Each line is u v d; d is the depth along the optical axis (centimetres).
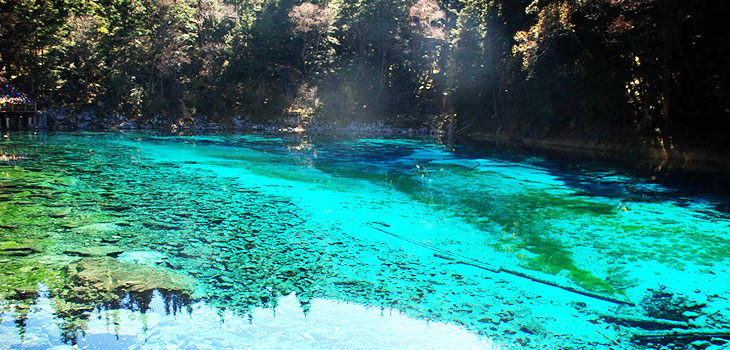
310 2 5994
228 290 730
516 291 752
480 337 604
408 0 5334
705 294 751
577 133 3366
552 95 3491
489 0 4172
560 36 2994
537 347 581
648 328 636
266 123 5238
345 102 5444
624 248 984
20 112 4041
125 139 3375
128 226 1076
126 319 616
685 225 1178
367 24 5291
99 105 4688
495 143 3641
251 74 5631
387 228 1109
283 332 600
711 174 2073
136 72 5031
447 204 1384
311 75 5844
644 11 2427
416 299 715
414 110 5456
